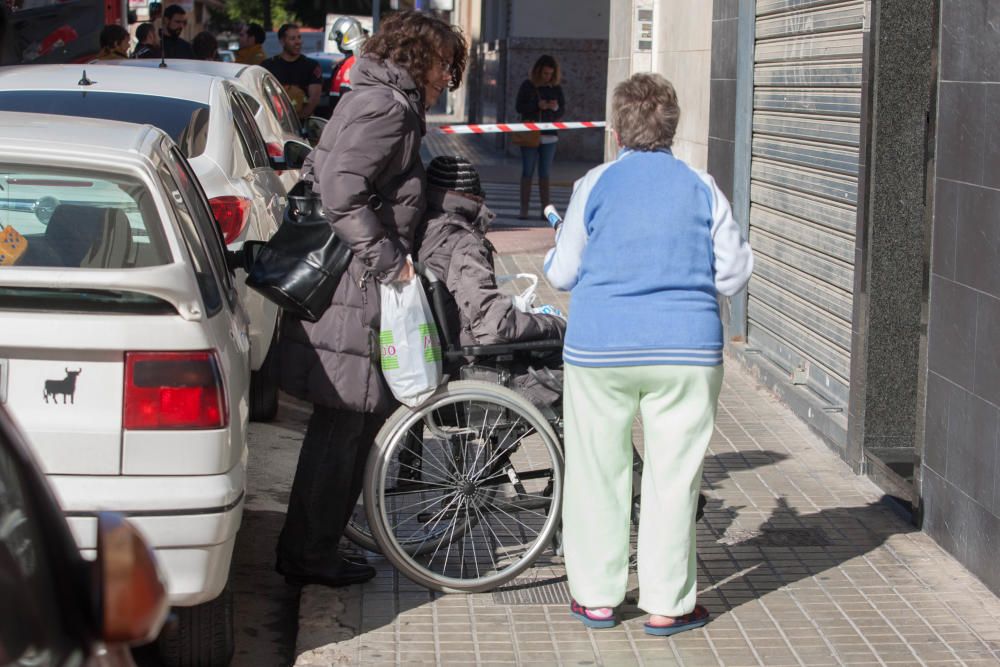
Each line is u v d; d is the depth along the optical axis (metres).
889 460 5.97
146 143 4.05
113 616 2.01
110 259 3.66
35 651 2.00
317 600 4.66
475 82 33.84
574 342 4.28
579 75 24.77
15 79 7.16
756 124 7.79
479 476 4.86
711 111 8.52
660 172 4.24
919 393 5.37
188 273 3.61
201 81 7.48
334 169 4.29
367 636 4.41
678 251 4.17
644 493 4.37
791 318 7.30
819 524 5.49
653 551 4.37
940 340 5.16
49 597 2.09
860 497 5.82
